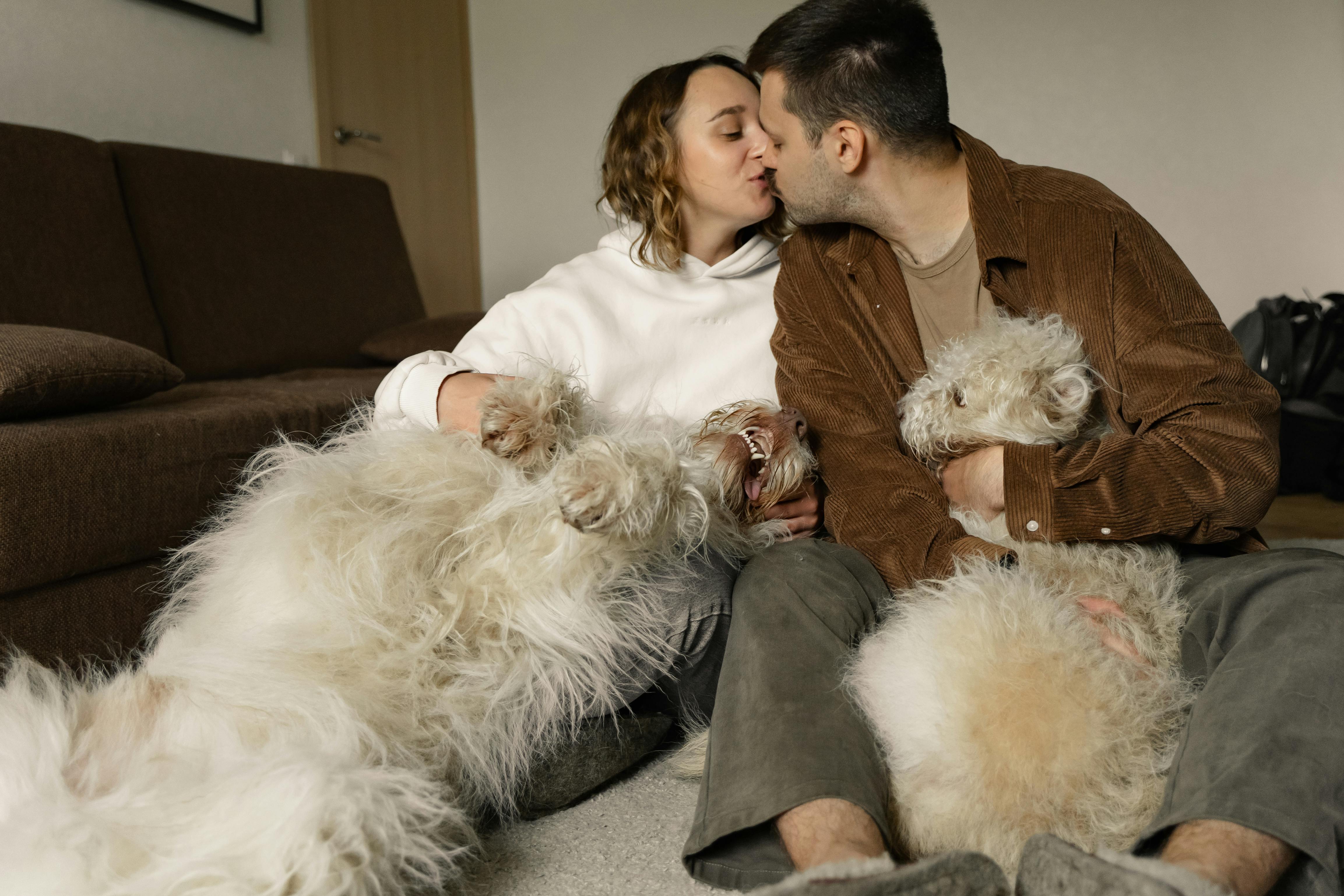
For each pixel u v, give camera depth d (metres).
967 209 1.41
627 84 5.04
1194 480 1.17
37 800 0.87
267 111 3.81
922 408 1.32
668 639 1.18
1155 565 1.18
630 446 1.13
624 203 1.63
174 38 3.34
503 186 5.36
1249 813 0.79
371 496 1.18
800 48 1.33
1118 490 1.17
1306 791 0.80
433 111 4.96
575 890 0.98
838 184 1.39
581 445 1.16
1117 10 4.39
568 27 5.10
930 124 1.34
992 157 1.37
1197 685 1.05
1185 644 1.09
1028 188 1.36
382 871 0.84
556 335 1.52
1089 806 0.91
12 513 1.28
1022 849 0.91
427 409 1.35
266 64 3.80
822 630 1.08
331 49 4.18
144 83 3.22
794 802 0.89
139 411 1.59
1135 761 0.94
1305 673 0.88
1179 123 4.39
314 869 0.78
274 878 0.78
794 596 1.11
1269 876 0.78
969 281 1.43
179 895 0.77
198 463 1.56
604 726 1.19
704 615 1.19
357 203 3.23
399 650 1.05
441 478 1.19
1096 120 4.47
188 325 2.57
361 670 1.04
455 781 1.05
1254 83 4.30
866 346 1.45
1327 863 0.79
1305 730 0.84
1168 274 1.27
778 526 1.35
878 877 0.71
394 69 4.64
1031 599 0.99
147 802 0.85
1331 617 0.92
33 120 2.84
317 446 1.82
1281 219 4.35
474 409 1.32
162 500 1.50
